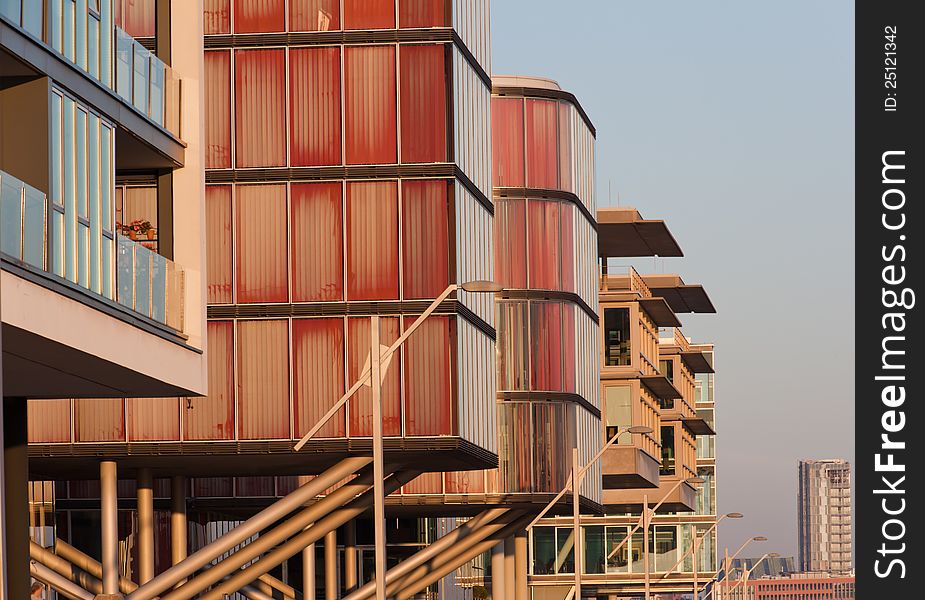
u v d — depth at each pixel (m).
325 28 68.94
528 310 93.62
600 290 137.50
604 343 132.25
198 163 51.34
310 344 67.81
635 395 131.50
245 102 68.81
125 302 44.47
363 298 68.00
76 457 67.12
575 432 93.81
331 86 68.81
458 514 102.94
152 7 64.69
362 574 114.00
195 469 73.69
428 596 121.12
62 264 40.16
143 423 67.12
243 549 67.56
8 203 36.53
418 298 68.00
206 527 103.50
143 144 47.97
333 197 68.44
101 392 48.84
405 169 68.44
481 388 73.88
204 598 68.19
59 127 40.50
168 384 47.69
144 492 71.62
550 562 163.38
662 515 169.00
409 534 114.56
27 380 45.59
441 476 90.75
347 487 68.19
